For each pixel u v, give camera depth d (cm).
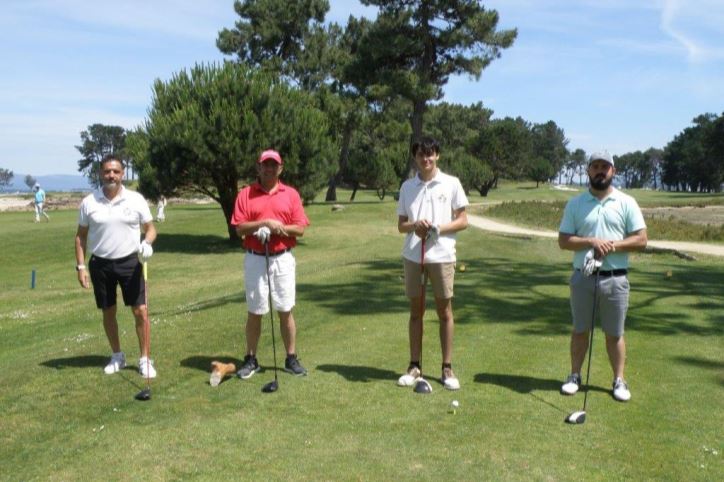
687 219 3253
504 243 2142
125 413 516
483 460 434
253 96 2314
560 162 15638
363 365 649
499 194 7581
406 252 584
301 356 681
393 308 942
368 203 4188
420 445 457
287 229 593
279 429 484
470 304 994
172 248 2366
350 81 3838
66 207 4853
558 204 3944
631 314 934
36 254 2261
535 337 784
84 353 697
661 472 420
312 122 2414
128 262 608
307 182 2431
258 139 2261
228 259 2097
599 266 538
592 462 433
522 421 504
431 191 573
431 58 3653
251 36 4981
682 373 639
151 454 441
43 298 1432
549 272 1370
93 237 605
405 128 5500
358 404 538
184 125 2236
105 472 416
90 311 1163
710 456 445
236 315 877
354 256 1777
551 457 439
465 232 2525
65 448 451
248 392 565
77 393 560
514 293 1095
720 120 10019
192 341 734
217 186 2433
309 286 1134
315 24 5028
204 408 527
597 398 561
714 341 774
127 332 816
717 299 1052
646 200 5988
